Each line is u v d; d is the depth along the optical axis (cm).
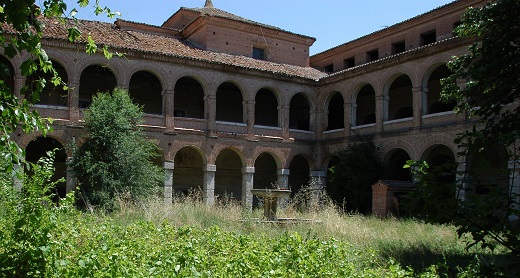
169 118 3081
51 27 2792
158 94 3653
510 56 1247
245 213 2050
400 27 3488
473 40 2595
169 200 2584
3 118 598
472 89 1375
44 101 3153
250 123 3375
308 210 2380
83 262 579
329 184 3538
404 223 2139
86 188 2477
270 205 2083
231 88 3919
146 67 3023
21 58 2580
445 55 2781
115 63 2916
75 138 2738
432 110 3406
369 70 3250
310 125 3659
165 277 608
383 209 2658
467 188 442
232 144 3291
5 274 557
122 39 3089
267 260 775
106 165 2394
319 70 4206
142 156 2566
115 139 2478
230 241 1012
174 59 3100
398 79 3434
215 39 3572
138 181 2461
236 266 728
